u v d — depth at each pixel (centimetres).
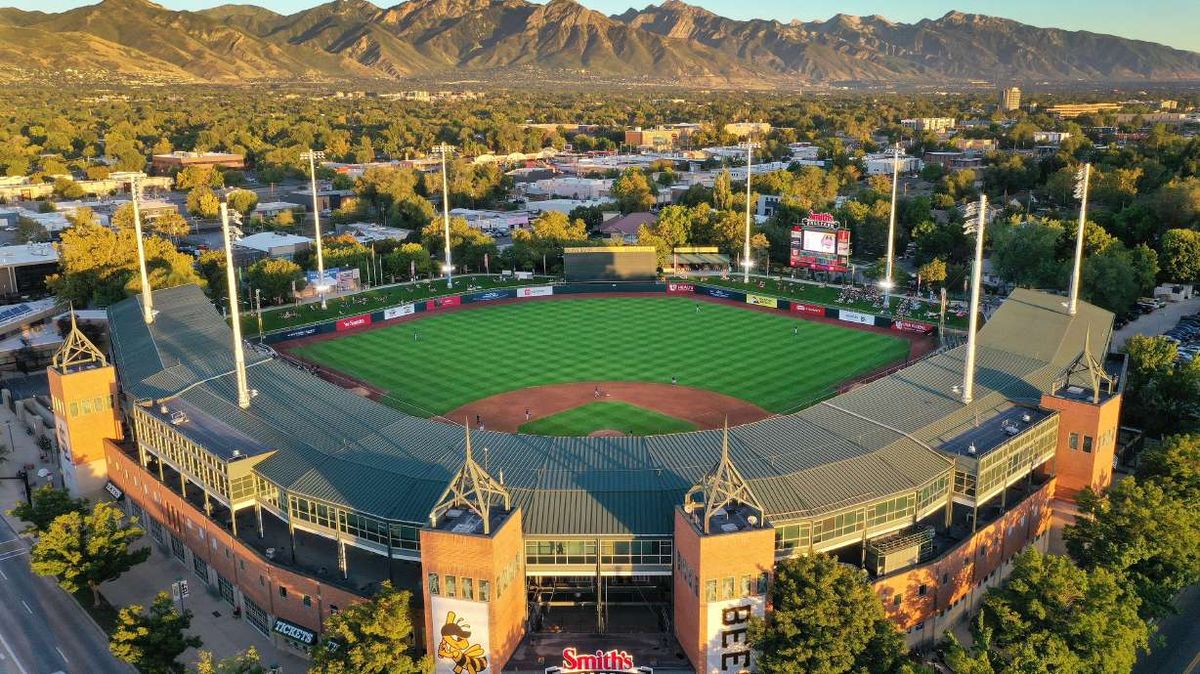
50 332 16462
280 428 9112
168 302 14112
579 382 14175
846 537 7462
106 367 10750
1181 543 7631
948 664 6694
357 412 9681
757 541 6544
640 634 7262
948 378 10312
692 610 6700
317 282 18912
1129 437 11206
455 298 19488
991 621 6950
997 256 18700
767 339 16562
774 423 9069
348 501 7619
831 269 18850
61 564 8238
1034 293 13138
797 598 6369
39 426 12550
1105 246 17425
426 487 7712
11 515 10056
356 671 6291
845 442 8431
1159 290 18062
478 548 6469
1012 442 8438
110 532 8469
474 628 6656
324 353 16000
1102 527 7781
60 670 7662
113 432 10912
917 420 8981
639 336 16862
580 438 8875
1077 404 9069
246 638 8125
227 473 8188
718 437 8738
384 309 18238
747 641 6700
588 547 7181
